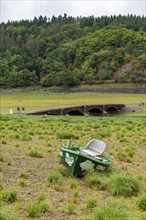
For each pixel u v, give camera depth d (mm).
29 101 103500
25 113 56969
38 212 10953
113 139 30078
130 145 26953
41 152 20906
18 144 22969
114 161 20625
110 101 116312
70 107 74750
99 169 16203
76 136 28609
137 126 41406
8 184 13852
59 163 17781
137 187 13812
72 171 15719
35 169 16797
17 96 141125
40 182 14578
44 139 27031
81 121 45875
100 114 85938
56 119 46312
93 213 10703
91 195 13336
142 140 29922
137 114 76812
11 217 9758
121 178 13812
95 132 33156
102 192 13797
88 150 18484
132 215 10414
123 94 166750
